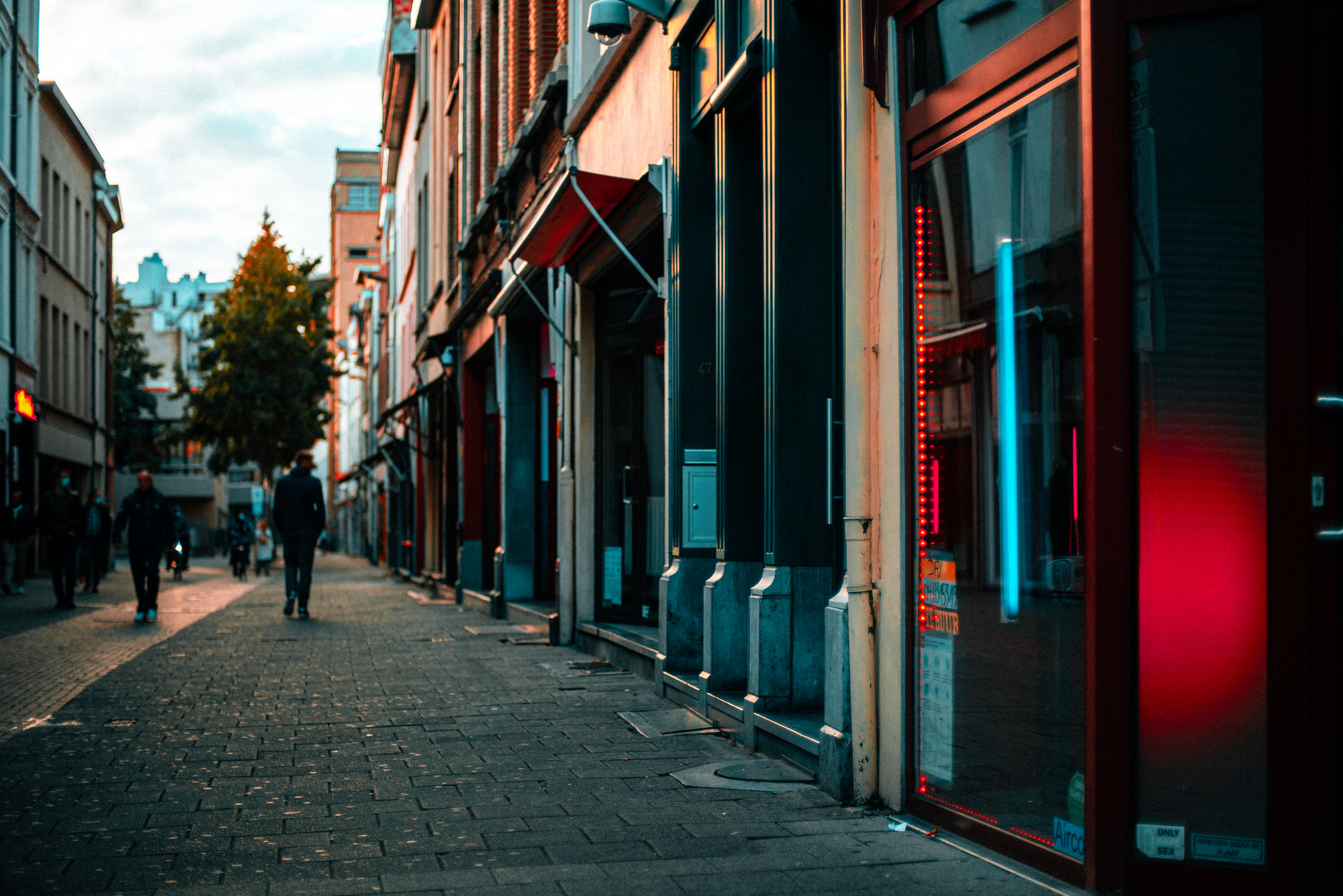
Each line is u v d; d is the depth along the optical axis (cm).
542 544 1568
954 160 478
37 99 3078
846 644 527
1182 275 389
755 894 390
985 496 455
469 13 1873
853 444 533
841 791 520
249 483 8000
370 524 5328
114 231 4378
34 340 3072
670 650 819
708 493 819
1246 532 379
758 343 728
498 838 464
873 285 532
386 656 1084
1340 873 365
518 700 811
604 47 1016
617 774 579
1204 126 388
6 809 512
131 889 400
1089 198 397
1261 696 375
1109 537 390
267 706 786
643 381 1055
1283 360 375
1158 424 389
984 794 452
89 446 3866
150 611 1516
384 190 4428
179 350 9106
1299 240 375
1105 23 396
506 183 1512
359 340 6406
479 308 1777
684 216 805
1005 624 441
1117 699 387
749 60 651
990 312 455
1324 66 375
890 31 515
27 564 2848
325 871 420
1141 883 383
